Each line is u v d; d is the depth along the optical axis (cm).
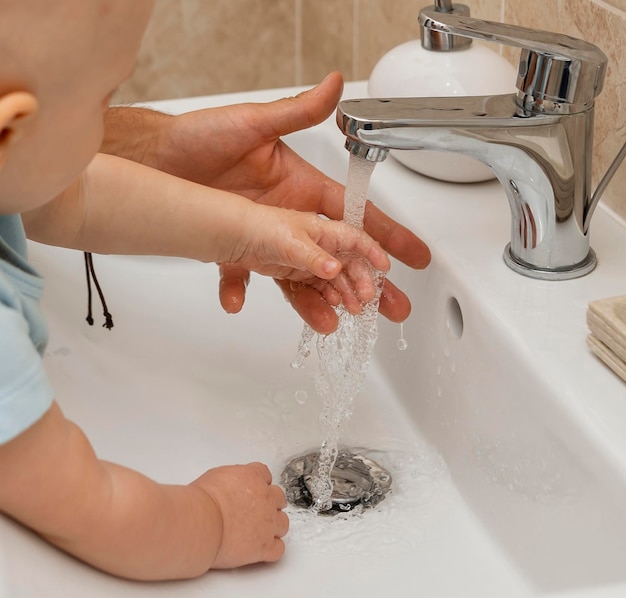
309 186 77
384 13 114
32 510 47
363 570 62
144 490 51
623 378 57
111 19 43
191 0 141
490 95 68
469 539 65
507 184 66
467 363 67
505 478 63
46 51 42
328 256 62
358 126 60
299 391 78
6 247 53
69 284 81
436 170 79
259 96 97
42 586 44
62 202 64
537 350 60
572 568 56
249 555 58
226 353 81
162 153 77
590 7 73
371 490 69
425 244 71
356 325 69
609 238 72
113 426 71
